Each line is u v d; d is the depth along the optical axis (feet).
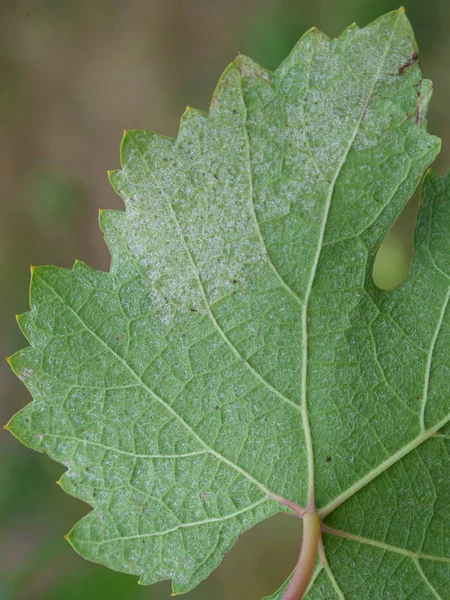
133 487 0.81
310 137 0.77
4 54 1.59
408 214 1.22
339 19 1.23
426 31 1.18
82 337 0.80
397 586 0.80
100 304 0.80
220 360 0.80
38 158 1.59
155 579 0.81
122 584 1.01
